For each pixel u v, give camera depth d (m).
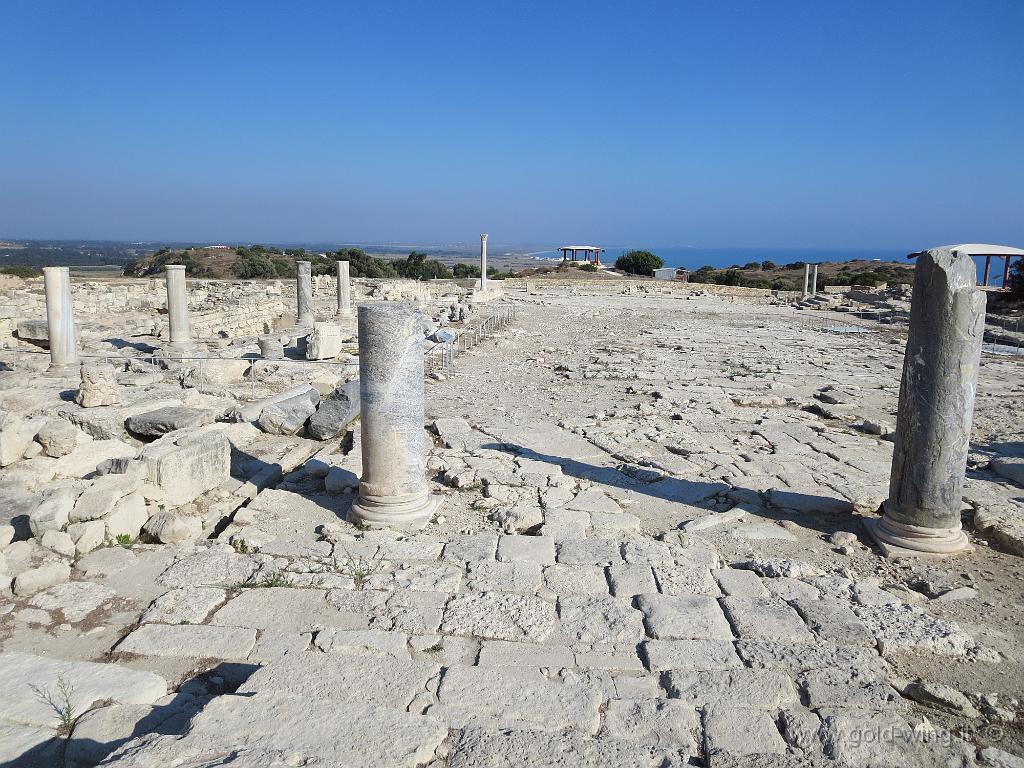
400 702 4.46
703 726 4.35
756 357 22.11
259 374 15.32
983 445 11.63
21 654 4.86
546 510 8.15
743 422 13.06
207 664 5.01
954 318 6.93
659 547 7.09
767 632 5.52
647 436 11.73
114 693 4.50
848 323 34.62
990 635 5.73
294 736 3.87
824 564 7.07
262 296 30.61
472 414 13.13
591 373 17.86
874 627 5.62
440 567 6.55
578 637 5.39
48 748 4.03
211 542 7.11
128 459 7.66
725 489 9.14
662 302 45.12
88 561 6.49
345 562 6.64
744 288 54.50
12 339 19.67
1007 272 42.38
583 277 61.00
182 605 5.74
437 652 5.15
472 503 8.44
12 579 5.98
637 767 3.89
